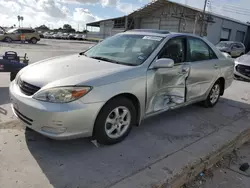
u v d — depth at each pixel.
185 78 3.83
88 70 2.95
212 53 4.62
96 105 2.67
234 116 4.56
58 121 2.52
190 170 2.62
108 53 3.69
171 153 2.96
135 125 3.35
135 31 4.16
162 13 34.69
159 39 3.64
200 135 3.56
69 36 51.03
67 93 2.54
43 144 2.98
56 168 2.53
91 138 3.00
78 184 2.30
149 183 2.34
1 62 5.02
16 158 2.65
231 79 5.28
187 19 31.05
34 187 2.23
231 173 2.84
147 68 3.21
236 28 32.25
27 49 16.64
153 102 3.38
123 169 2.57
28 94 2.73
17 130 3.27
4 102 4.34
